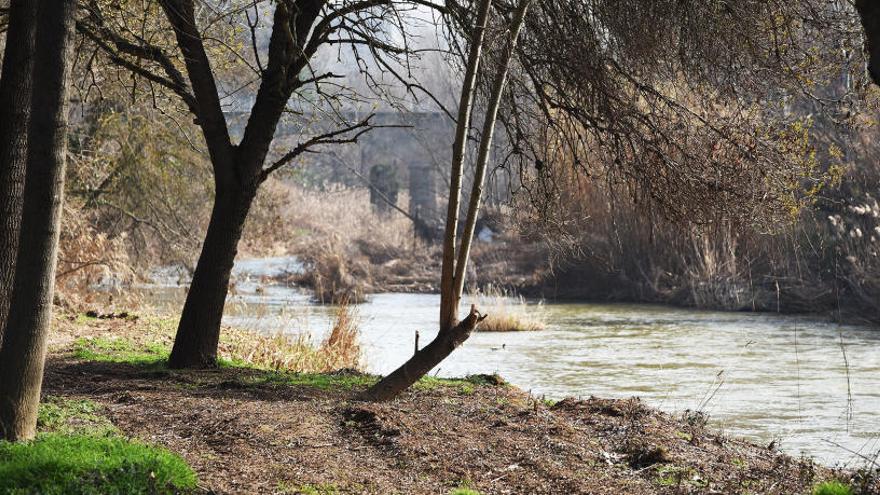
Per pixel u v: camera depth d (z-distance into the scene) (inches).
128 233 1101.7
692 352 816.3
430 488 276.2
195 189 1090.1
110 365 495.5
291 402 386.9
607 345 871.1
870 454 433.7
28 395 291.6
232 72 811.4
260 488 264.7
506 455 316.2
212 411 359.6
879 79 219.5
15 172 402.0
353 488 270.8
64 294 815.1
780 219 447.8
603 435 358.0
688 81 451.8
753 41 427.5
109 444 283.1
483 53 440.8
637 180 461.7
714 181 438.9
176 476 259.4
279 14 482.9
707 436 378.6
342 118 516.1
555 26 454.6
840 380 660.7
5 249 398.9
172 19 467.8
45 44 294.2
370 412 352.2
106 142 986.1
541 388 632.4
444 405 396.2
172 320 796.6
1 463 258.2
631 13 434.9
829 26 426.3
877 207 922.7
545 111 480.4
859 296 1034.1
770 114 459.2
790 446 456.1
